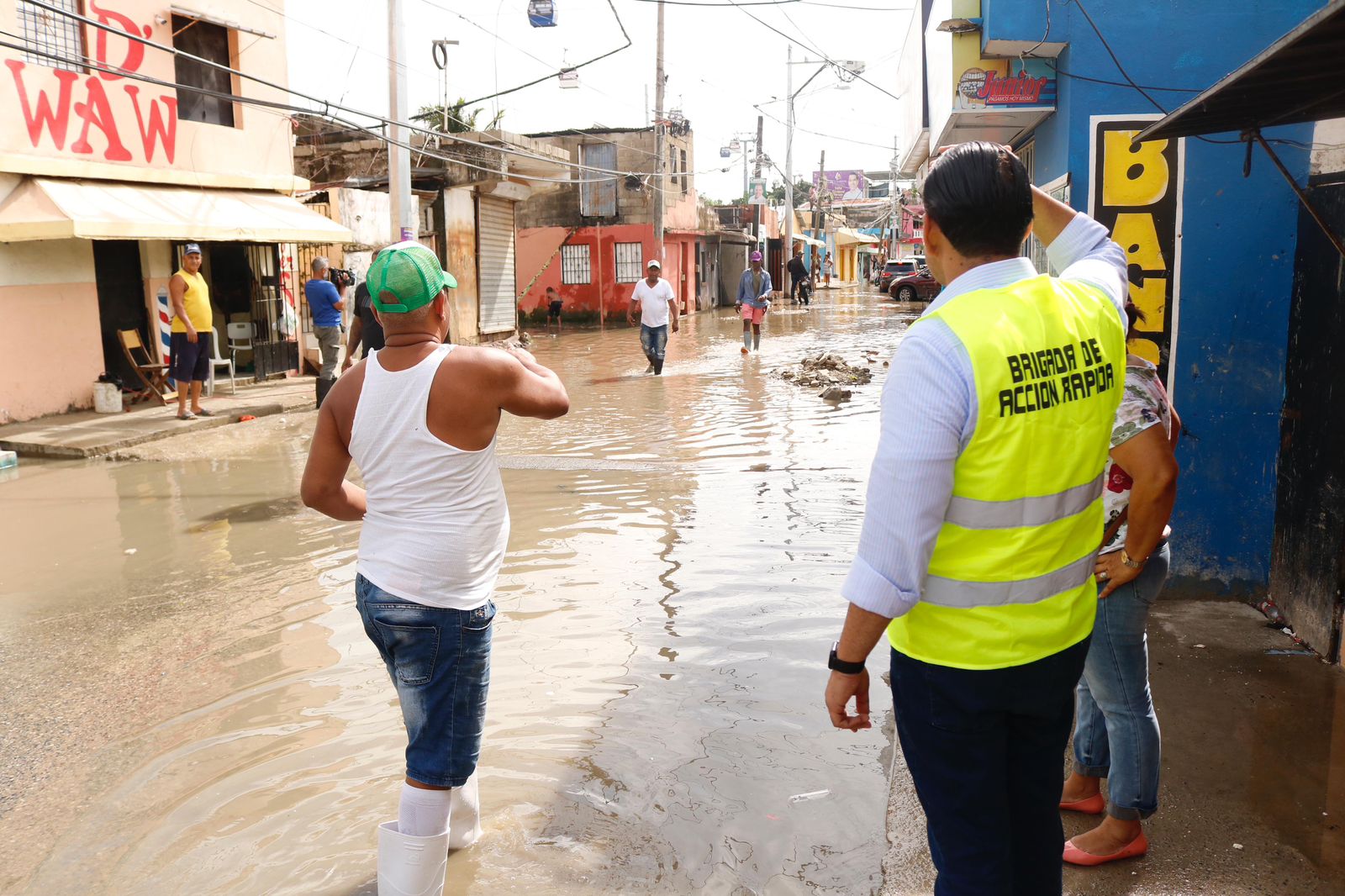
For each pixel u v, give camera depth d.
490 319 23.30
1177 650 4.34
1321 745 3.53
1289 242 4.55
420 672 2.67
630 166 32.12
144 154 12.68
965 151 2.07
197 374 11.68
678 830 3.16
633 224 31.98
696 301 38.28
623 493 7.56
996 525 1.97
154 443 10.48
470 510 2.68
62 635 5.01
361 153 22.69
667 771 3.51
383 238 18.28
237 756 3.70
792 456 8.87
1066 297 2.11
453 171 20.64
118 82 12.25
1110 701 2.87
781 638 4.68
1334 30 2.60
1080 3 4.84
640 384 14.44
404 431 2.61
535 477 8.17
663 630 4.80
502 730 3.82
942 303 2.03
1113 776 2.91
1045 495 1.99
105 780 3.56
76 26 11.72
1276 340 4.63
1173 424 2.96
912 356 1.97
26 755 3.76
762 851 3.04
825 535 6.30
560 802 3.32
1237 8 4.74
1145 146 4.75
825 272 59.09
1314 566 4.29
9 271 11.27
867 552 1.96
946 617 2.02
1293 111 3.59
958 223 2.04
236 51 14.21
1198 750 3.52
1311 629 4.31
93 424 11.16
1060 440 1.99
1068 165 4.94
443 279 2.71
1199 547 4.87
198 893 2.90
